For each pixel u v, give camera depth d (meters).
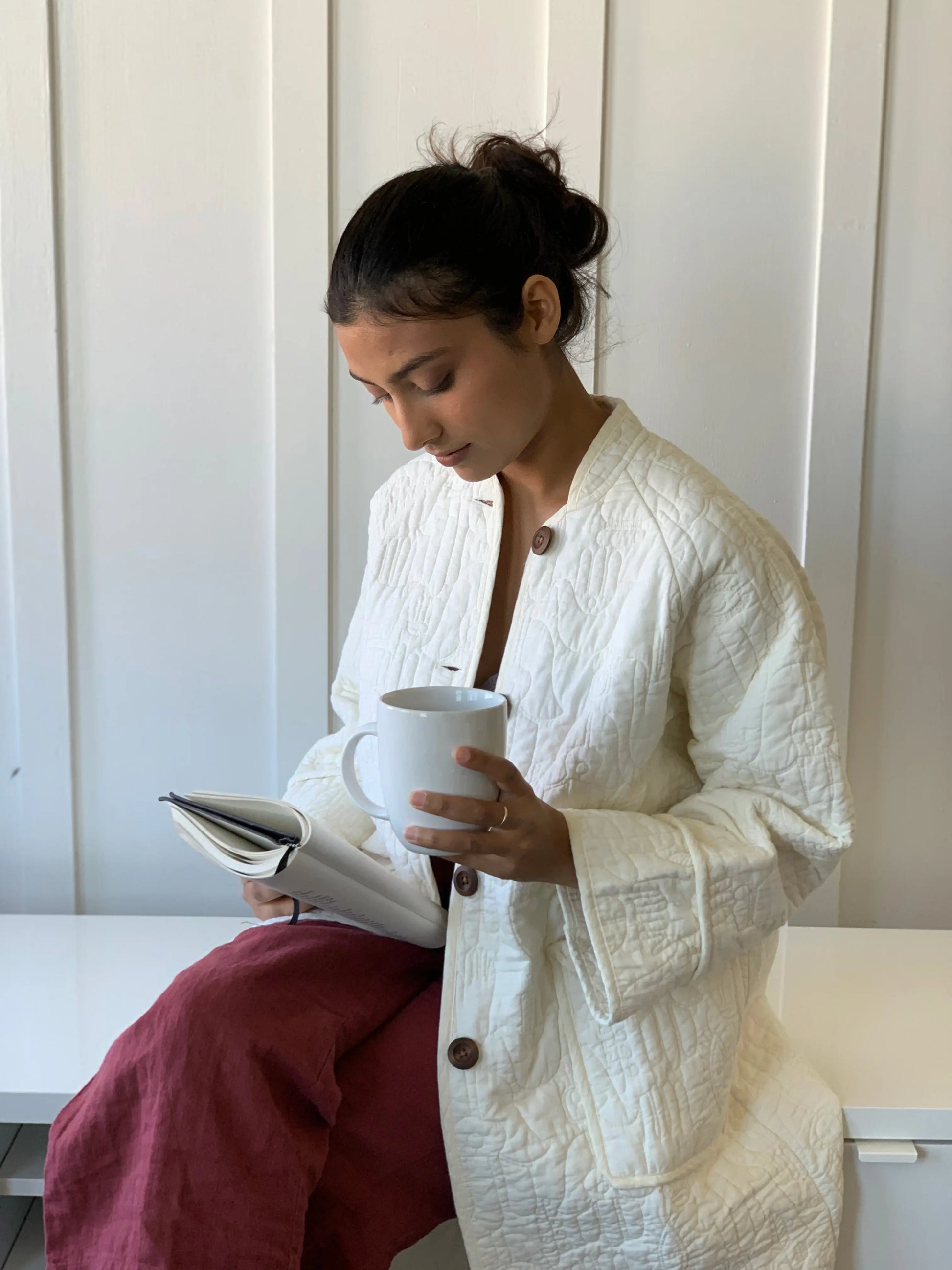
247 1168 0.79
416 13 1.25
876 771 1.39
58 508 1.34
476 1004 0.88
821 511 1.32
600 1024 0.89
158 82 1.27
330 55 1.25
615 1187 0.85
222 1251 0.77
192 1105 0.79
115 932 1.34
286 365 1.31
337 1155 0.89
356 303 0.81
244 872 0.78
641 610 0.87
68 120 1.28
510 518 0.98
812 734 0.89
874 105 1.24
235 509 1.35
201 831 0.81
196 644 1.38
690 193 1.28
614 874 0.83
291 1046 0.83
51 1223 0.84
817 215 1.28
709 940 0.85
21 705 1.39
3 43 1.25
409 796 0.75
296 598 1.36
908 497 1.33
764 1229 0.89
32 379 1.32
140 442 1.34
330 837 0.82
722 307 1.30
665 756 0.96
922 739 1.39
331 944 0.92
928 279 1.29
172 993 0.84
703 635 0.89
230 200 1.29
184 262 1.31
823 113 1.26
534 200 0.88
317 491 1.33
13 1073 0.99
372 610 1.06
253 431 1.34
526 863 0.80
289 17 1.24
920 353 1.31
